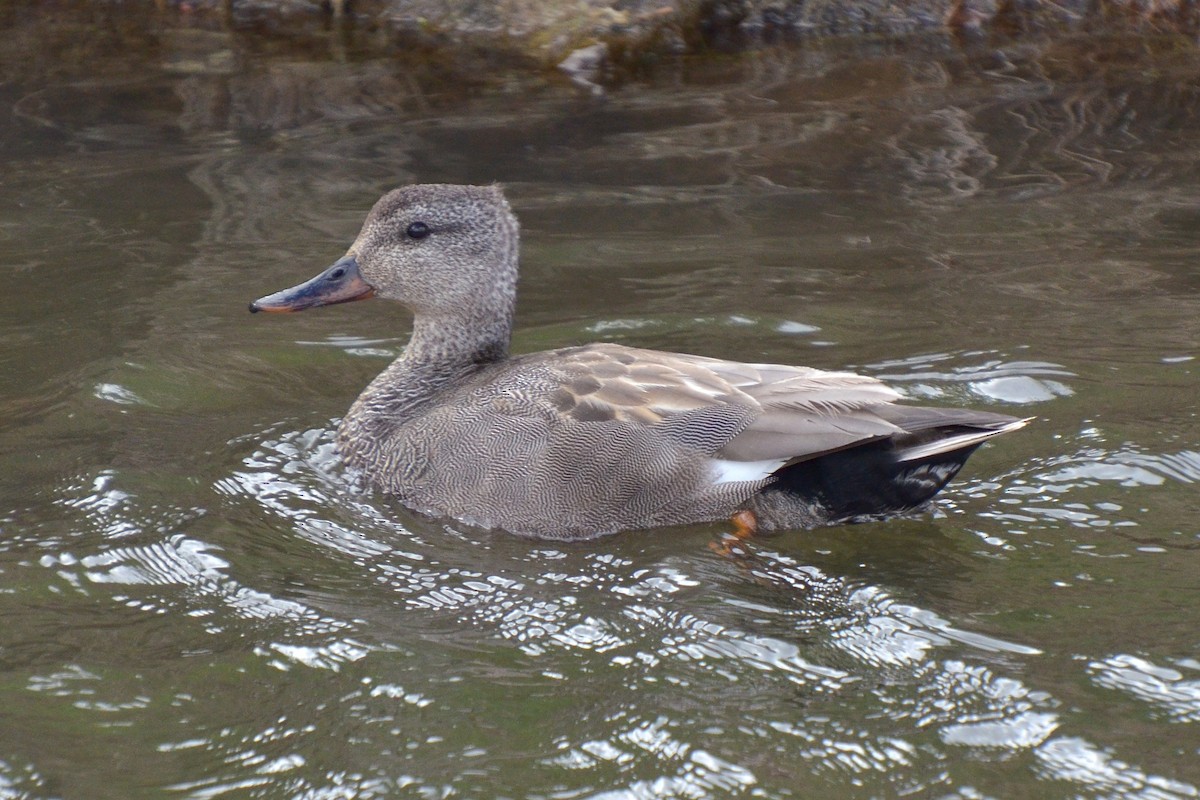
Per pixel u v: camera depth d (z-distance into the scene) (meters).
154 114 19.08
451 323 11.66
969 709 8.18
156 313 13.80
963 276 14.52
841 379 10.21
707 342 13.19
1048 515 10.30
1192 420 11.53
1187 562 9.67
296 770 7.77
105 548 9.95
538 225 15.83
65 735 8.03
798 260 14.98
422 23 22.88
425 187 11.70
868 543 10.07
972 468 11.01
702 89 20.39
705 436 10.09
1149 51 21.80
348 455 11.35
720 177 17.19
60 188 16.64
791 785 7.64
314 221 15.69
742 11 22.64
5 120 18.73
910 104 19.66
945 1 22.91
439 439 10.70
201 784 7.66
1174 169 17.33
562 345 13.10
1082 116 19.19
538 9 22.20
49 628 9.05
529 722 8.16
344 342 13.59
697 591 9.52
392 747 7.95
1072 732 7.95
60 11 23.70
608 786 7.64
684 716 8.20
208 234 15.45
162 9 23.75
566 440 10.22
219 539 10.13
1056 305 13.81
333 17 23.39
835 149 18.06
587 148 18.08
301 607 9.34
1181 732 7.94
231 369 12.89
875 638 8.91
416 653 8.85
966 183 17.02
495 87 20.48
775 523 10.24
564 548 10.16
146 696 8.39
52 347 13.12
